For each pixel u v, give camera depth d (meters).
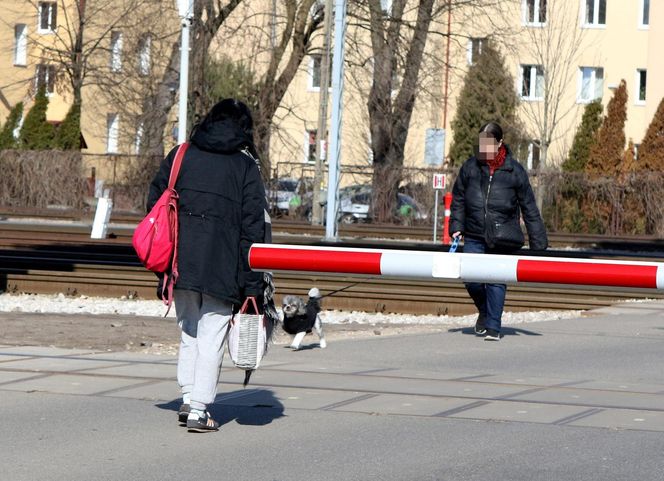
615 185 69.00
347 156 93.19
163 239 12.20
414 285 31.17
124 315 26.19
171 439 12.34
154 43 71.00
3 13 103.62
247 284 12.22
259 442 12.26
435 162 67.50
